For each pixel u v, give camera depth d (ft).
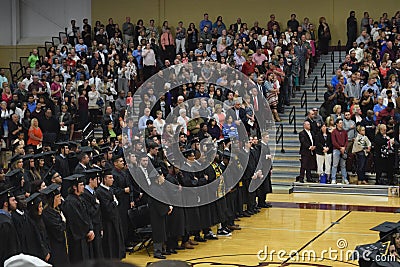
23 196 34.96
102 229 38.45
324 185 69.51
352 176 71.46
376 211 58.70
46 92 77.97
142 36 99.25
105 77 82.84
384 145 67.72
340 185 69.05
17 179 40.04
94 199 37.22
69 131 75.25
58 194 34.22
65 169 51.29
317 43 102.58
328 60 98.22
